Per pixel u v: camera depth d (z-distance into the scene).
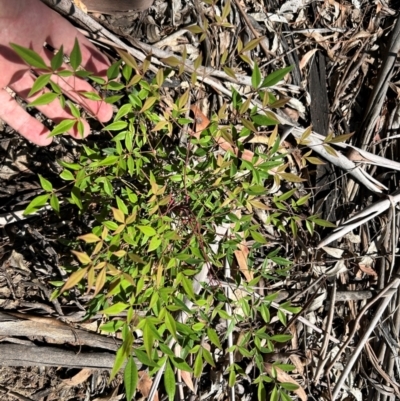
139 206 1.21
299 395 1.75
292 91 1.79
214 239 1.40
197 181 1.28
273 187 1.74
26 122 1.38
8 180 1.62
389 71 1.82
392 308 1.85
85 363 1.63
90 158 1.23
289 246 1.82
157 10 1.67
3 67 1.29
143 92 1.16
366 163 1.80
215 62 1.71
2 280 1.62
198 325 1.19
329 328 1.78
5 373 1.63
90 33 1.52
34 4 1.25
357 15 1.88
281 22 1.79
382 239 1.85
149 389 1.68
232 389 1.61
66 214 1.63
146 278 1.08
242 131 1.22
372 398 1.92
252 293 1.36
